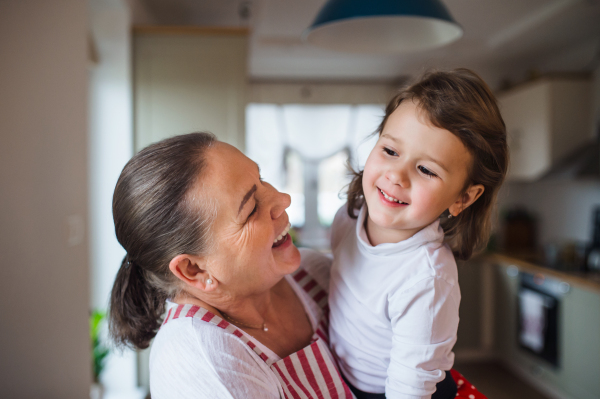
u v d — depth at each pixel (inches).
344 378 31.7
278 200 28.4
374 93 191.6
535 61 167.0
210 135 28.9
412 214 27.5
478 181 29.0
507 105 159.3
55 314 60.3
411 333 27.8
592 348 106.5
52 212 59.2
